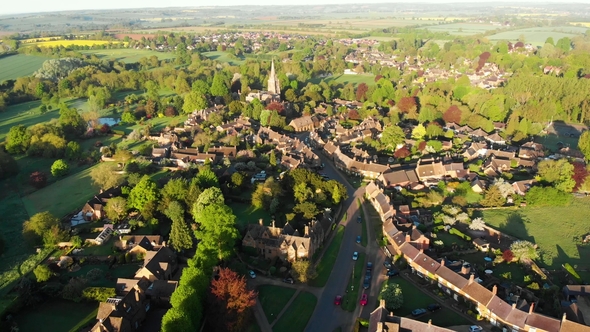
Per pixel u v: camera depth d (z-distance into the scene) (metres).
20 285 132.00
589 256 147.50
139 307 118.62
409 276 138.38
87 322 119.75
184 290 112.88
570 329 106.56
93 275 137.50
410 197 190.62
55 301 129.12
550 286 129.25
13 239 164.62
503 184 191.25
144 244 150.88
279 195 188.25
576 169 197.75
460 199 182.38
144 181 178.88
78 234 164.62
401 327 110.25
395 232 153.62
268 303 127.25
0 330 116.38
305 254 143.75
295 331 116.38
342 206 187.12
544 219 173.25
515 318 112.44
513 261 144.25
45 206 190.88
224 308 114.50
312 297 129.75
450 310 123.12
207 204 164.50
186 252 151.88
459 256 147.88
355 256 149.25
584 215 175.50
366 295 129.62
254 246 149.88
